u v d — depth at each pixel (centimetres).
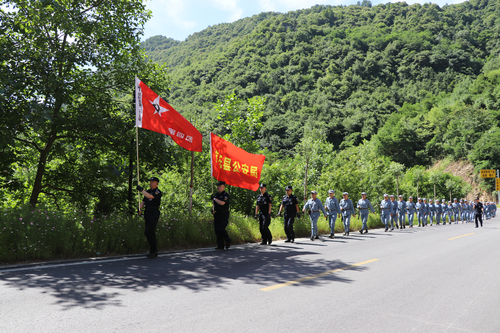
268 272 631
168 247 916
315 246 1040
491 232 1683
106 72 1109
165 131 906
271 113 15575
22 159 1062
